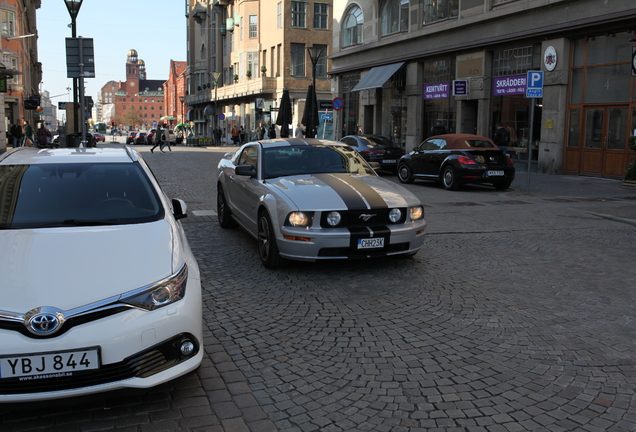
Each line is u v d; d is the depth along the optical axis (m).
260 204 6.42
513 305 5.19
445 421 3.14
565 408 3.30
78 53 13.14
